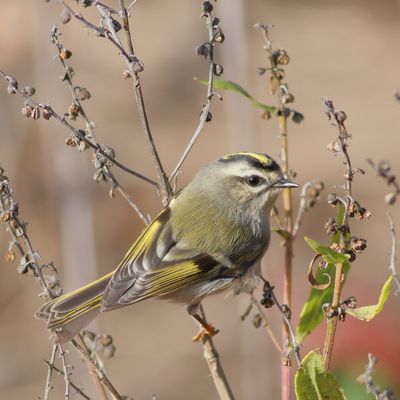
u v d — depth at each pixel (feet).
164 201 22.90
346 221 18.90
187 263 25.45
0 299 46.34
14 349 45.11
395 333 29.84
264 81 59.00
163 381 44.01
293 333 20.47
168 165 53.93
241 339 45.06
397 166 53.16
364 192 51.31
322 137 55.83
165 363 44.75
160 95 59.00
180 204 26.63
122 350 45.37
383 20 65.31
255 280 26.86
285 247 23.52
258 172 26.48
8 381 43.55
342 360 29.60
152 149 22.52
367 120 56.95
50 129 44.16
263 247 26.91
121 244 49.01
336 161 53.83
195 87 59.52
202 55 21.84
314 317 22.18
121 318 47.03
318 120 57.21
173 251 25.50
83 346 22.40
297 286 37.91
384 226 48.88
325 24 65.16
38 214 47.78
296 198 50.90
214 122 57.11
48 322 22.00
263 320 22.52
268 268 39.65
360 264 45.68
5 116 49.01
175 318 46.96
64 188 41.50
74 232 40.88
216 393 43.52
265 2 66.08
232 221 26.32
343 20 65.46
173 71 60.03
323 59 62.18
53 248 47.29
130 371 44.45
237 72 41.19
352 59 62.03
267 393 39.88
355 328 29.94
